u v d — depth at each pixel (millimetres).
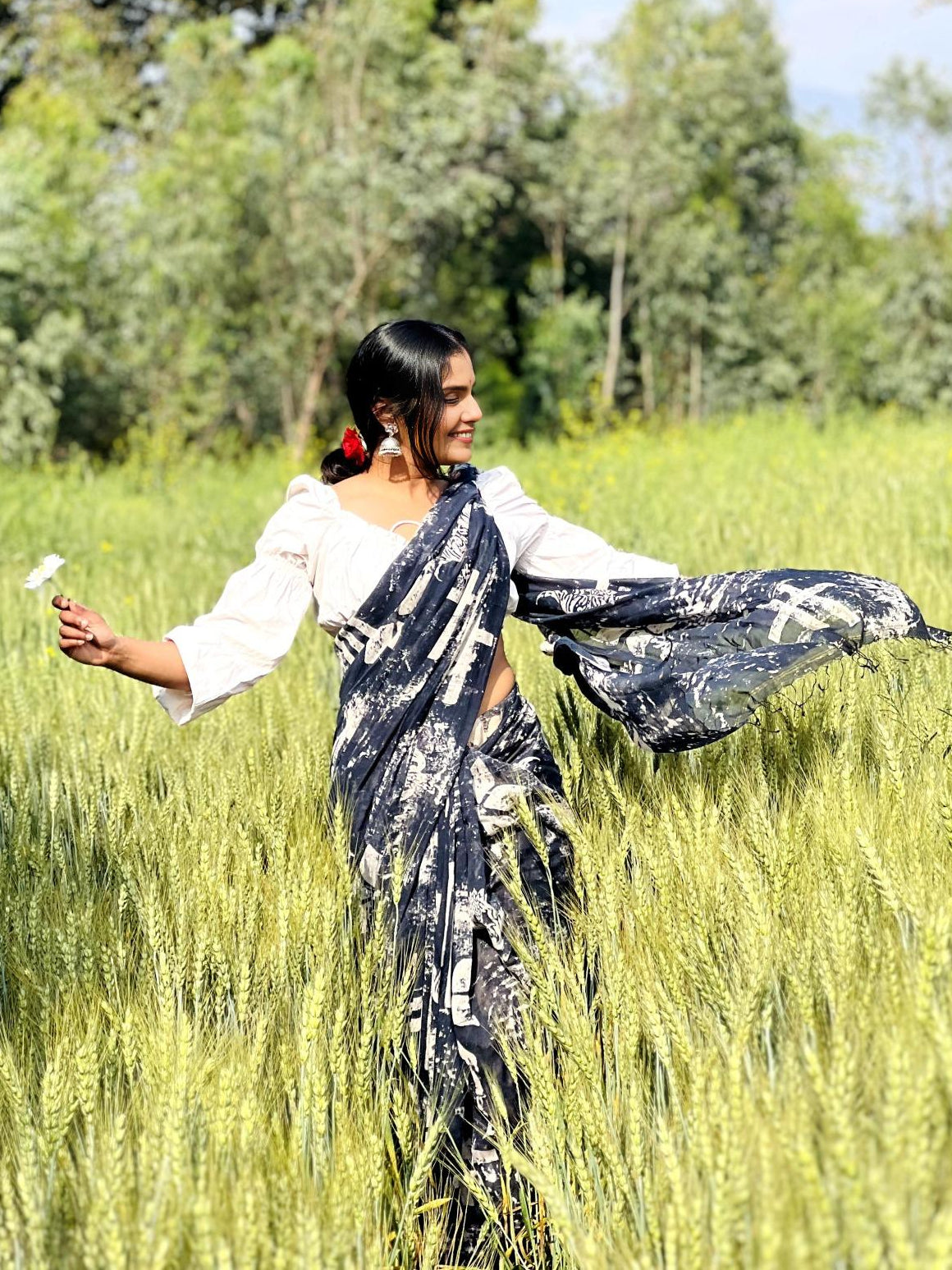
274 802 3154
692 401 35594
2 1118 2354
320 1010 2342
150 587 7918
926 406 34188
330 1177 2158
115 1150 1980
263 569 2941
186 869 3031
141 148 28266
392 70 28453
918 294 35469
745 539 7766
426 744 2809
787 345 36312
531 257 37812
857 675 3291
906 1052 1767
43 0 37344
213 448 26281
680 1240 1851
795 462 14719
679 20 35188
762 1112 1954
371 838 2816
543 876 2785
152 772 4160
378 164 27938
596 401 29375
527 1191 2527
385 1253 2238
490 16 32219
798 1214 1688
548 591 3195
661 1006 2336
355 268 27578
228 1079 2186
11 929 2926
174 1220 1891
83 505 15820
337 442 28656
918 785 2793
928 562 6469
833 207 43656
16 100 29266
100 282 25203
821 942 2256
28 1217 1972
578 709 3527
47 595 8055
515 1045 2645
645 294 35812
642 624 3154
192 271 25656
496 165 32094
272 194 26484
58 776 3939
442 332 2918
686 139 39688
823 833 2666
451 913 2721
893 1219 1534
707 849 2699
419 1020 2703
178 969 2572
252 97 27453
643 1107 2301
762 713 3314
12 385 23734
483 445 32500
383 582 2803
